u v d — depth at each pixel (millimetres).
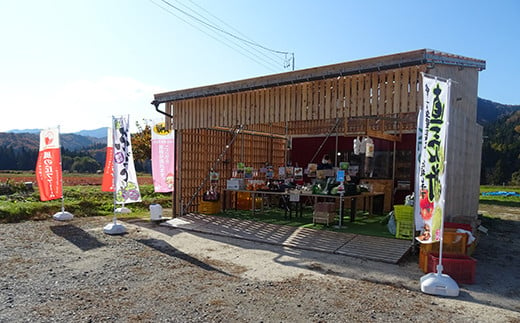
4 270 5320
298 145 13500
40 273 5203
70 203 11172
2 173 29781
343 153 12484
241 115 8734
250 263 5926
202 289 4613
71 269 5426
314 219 8414
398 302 4273
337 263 5973
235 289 4629
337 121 11570
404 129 11250
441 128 4832
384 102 6574
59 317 3697
